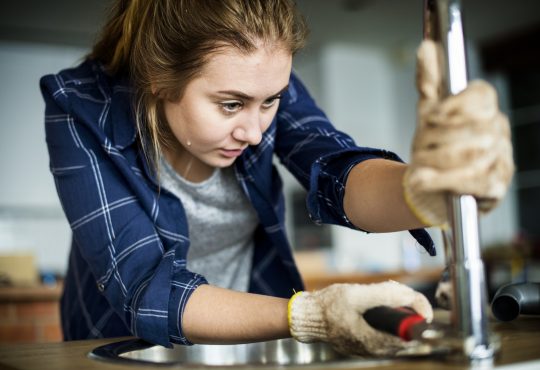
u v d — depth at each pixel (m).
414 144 0.60
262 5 0.83
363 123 6.27
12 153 5.11
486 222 6.27
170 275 0.88
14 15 4.85
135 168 1.02
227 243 1.28
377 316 0.67
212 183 1.16
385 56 6.41
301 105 1.19
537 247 5.57
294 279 1.28
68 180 0.98
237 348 0.96
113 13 1.07
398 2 5.09
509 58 6.10
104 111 1.03
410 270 4.13
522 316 1.06
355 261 4.95
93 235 0.96
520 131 6.29
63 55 5.35
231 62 0.82
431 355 0.66
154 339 0.86
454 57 0.59
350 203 0.89
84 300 1.25
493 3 5.32
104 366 0.70
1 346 0.93
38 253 5.13
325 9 5.19
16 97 5.16
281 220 1.25
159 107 1.00
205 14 0.82
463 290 0.61
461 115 0.55
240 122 0.87
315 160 1.02
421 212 0.64
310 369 0.63
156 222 1.00
